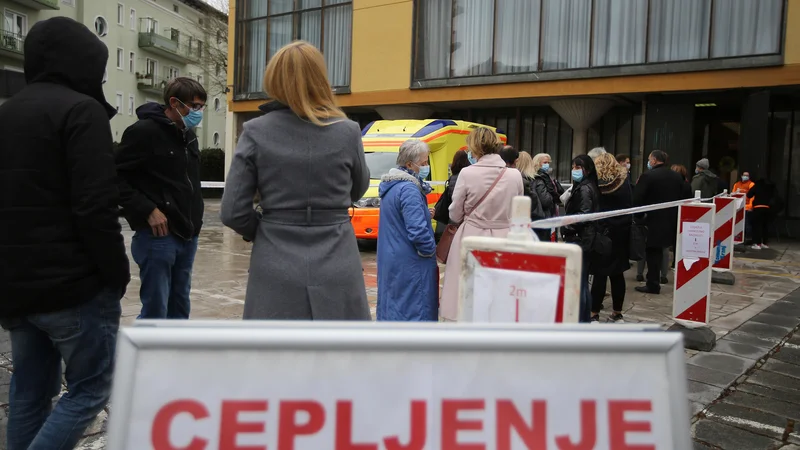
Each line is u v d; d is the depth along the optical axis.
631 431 1.30
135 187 3.67
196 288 7.23
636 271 9.42
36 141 2.28
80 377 2.44
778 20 12.95
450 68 17.22
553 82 15.53
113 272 2.40
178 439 1.24
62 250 2.31
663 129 15.05
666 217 7.29
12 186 2.28
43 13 32.81
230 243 11.73
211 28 34.81
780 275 9.16
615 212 2.69
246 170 2.44
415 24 17.59
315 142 2.47
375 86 18.38
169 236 3.74
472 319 1.86
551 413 1.29
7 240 2.27
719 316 6.36
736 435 3.48
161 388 1.25
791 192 15.37
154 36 41.16
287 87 2.44
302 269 2.42
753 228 12.73
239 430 1.26
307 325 1.33
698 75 13.73
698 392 4.11
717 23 13.59
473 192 4.42
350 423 1.27
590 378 1.31
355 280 2.54
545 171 6.55
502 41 16.39
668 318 6.19
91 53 2.49
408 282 4.23
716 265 8.35
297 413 1.27
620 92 14.68
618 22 14.77
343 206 2.55
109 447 1.22
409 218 4.14
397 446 1.27
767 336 5.55
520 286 1.78
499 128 18.53
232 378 1.26
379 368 1.28
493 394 1.29
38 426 2.54
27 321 2.39
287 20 20.30
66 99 2.35
